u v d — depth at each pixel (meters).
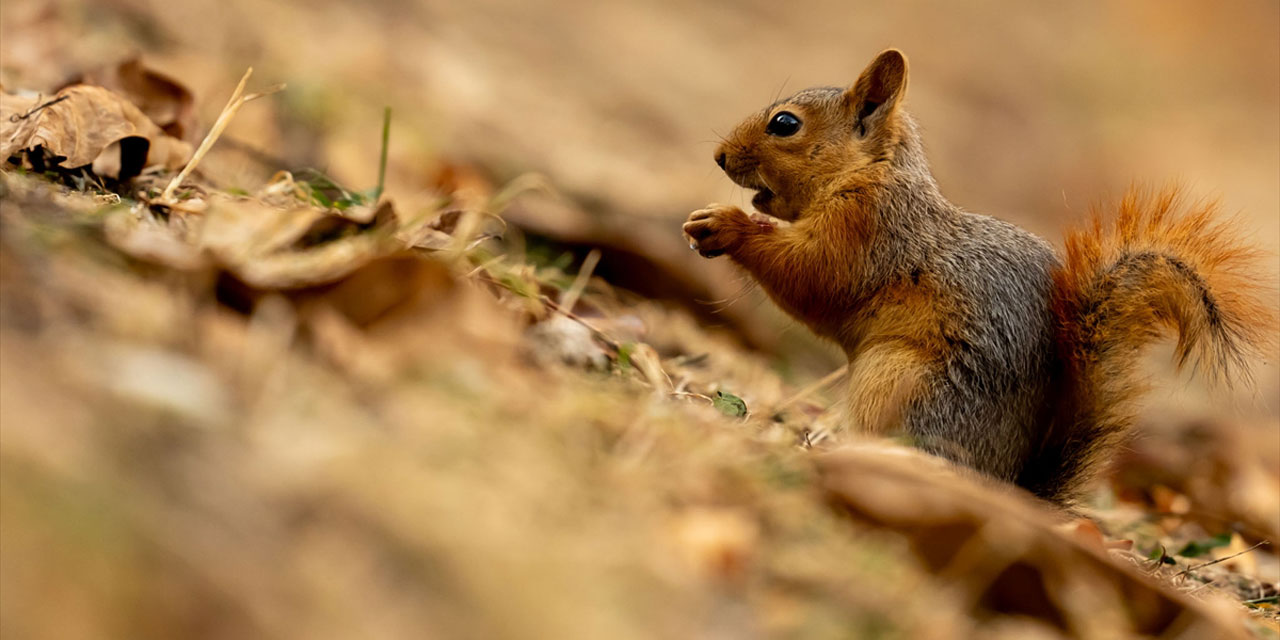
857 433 10.04
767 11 33.16
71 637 3.61
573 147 19.75
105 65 10.55
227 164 11.73
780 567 5.73
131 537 3.92
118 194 8.88
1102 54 41.03
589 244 12.79
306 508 4.52
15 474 3.92
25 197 6.66
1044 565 6.07
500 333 6.73
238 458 4.64
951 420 9.93
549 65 24.38
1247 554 10.70
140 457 4.35
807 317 11.16
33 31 13.12
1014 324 10.16
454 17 24.05
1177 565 9.75
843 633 5.36
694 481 6.27
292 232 7.32
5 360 4.58
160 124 10.62
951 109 33.47
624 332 10.88
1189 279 9.88
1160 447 12.88
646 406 7.18
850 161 11.15
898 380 10.03
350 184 13.52
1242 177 37.34
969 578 6.04
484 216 10.66
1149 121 39.03
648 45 27.64
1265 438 14.30
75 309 5.27
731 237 11.02
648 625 4.87
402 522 4.66
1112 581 6.15
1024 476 10.30
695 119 25.30
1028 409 10.17
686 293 13.02
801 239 10.94
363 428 5.33
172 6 16.33
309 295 6.07
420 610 4.32
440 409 5.84
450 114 18.33
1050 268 10.62
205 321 5.70
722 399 8.70
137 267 5.88
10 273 5.30
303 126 14.02
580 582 4.89
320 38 18.61
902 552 6.17
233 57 15.75
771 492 6.41
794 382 12.46
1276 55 45.50
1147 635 6.25
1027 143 34.00
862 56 33.25
